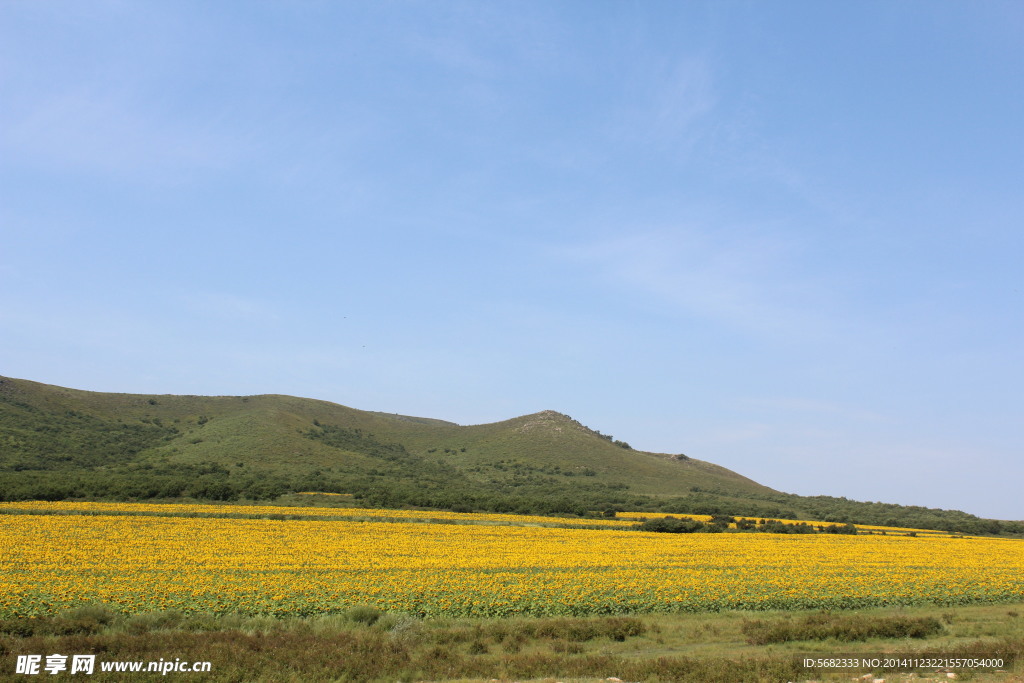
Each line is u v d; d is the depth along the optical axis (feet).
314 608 92.02
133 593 96.99
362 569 124.77
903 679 61.57
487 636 79.15
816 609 105.09
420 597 99.50
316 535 172.14
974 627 90.63
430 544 162.30
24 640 67.82
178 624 81.66
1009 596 121.19
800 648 77.77
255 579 110.83
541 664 65.98
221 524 186.29
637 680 62.13
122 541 149.79
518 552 153.38
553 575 120.16
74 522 176.14
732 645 80.07
